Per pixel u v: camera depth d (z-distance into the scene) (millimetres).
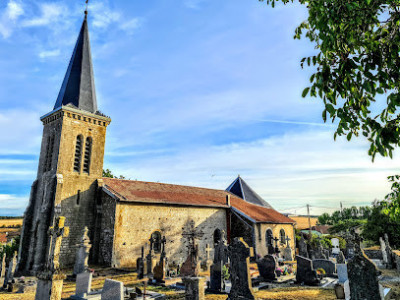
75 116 22891
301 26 4090
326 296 11172
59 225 9570
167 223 23328
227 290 12820
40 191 22531
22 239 21609
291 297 11109
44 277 9055
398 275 17391
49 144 23266
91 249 20891
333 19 3209
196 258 9961
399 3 3371
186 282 9266
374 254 29000
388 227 32969
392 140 3072
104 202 22094
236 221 27844
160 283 14859
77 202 21688
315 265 18594
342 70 3238
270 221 28328
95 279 15867
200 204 25781
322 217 88750
